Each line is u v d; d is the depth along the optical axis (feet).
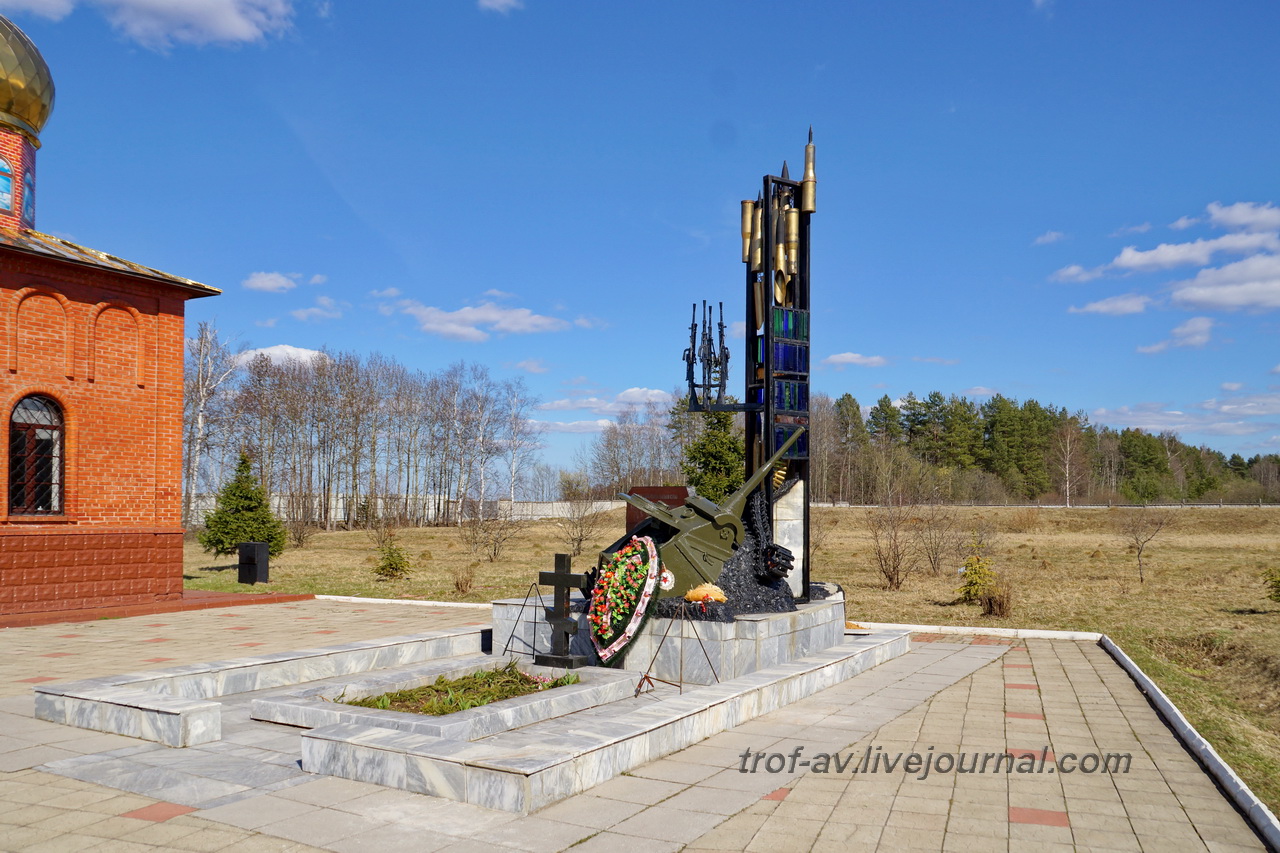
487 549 117.80
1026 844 17.62
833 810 19.52
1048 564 95.61
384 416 198.70
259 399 173.27
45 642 43.60
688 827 18.22
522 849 16.75
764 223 42.57
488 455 205.26
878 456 239.71
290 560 101.81
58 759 22.33
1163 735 26.61
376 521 167.63
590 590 34.58
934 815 19.29
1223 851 17.33
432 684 27.89
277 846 16.76
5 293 50.85
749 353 43.11
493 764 19.11
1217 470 355.15
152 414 58.03
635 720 23.80
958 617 55.98
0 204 55.93
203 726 23.91
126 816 18.30
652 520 36.63
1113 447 306.35
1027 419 288.51
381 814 18.48
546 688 27.45
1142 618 55.06
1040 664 39.63
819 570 90.74
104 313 55.93
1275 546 120.98
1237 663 44.16
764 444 40.83
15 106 56.44
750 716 28.27
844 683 34.94
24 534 51.16
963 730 26.99
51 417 53.67
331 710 24.72
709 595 33.35
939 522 100.17
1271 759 26.81
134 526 56.59
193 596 61.57
